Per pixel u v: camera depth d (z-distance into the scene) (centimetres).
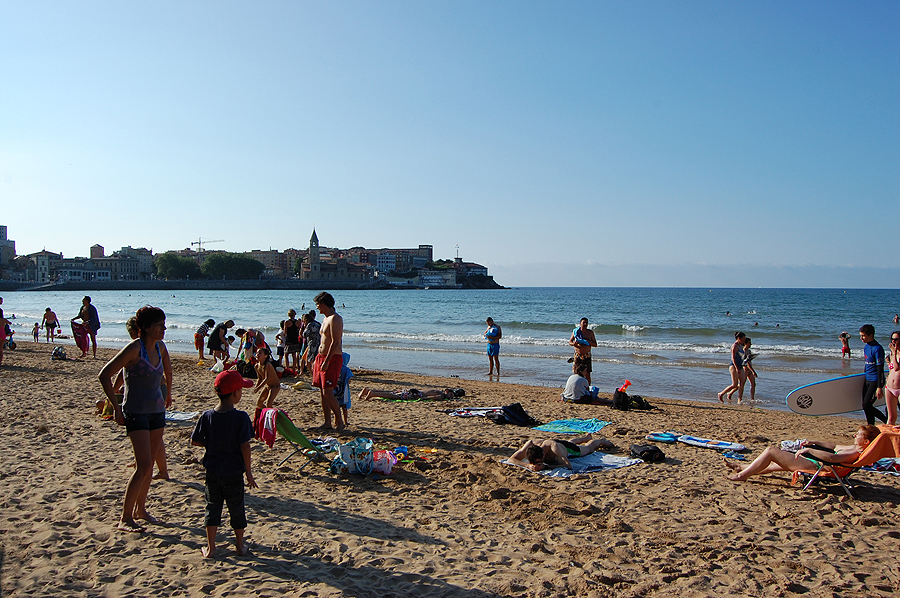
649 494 630
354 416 1023
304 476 675
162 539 485
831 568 456
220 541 485
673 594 414
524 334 3500
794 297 11769
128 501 494
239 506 451
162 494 592
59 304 8244
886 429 612
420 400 1238
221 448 444
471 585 421
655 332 3659
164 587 407
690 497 622
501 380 1775
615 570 450
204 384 1373
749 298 11156
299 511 563
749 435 934
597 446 797
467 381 1620
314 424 942
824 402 1021
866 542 508
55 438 816
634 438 898
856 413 1280
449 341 3073
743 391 1556
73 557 450
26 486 611
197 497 586
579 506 588
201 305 7981
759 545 499
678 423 1049
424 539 504
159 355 511
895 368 977
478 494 619
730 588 424
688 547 493
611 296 13125
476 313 6303
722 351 2517
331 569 441
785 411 1273
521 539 508
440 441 852
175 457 730
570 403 1246
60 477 643
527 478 679
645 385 1675
